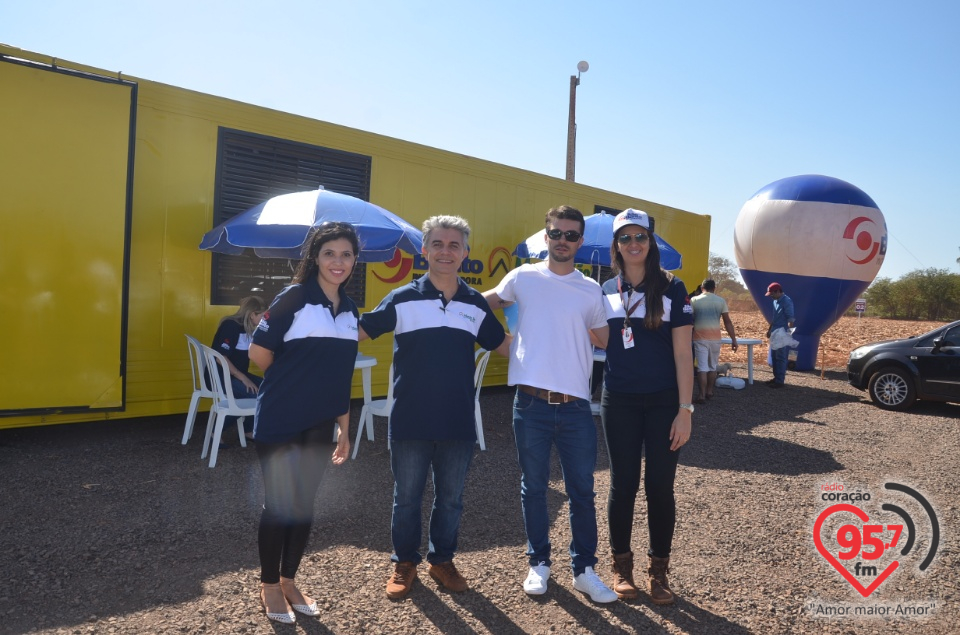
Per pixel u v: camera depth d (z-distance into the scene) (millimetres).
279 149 6637
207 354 5465
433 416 3174
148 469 5180
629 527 3432
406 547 3307
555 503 4848
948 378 9000
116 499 4504
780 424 8102
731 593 3551
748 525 4570
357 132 7230
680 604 3400
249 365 5887
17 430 6176
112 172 5441
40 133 5148
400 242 5762
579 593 3449
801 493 5348
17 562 3498
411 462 3229
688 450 6578
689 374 3289
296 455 2979
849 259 12930
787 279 13281
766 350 18250
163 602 3156
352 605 3217
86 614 3014
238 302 6473
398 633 2996
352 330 3084
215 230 5777
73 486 4715
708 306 9188
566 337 3318
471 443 3301
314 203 5387
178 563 3586
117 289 5500
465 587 3398
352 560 3734
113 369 5512
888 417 8938
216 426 5289
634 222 3326
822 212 12914
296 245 5289
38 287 5184
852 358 10109
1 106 4996
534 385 3303
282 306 2939
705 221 13211
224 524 4160
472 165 8445
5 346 5086
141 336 5852
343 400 3080
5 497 4441
